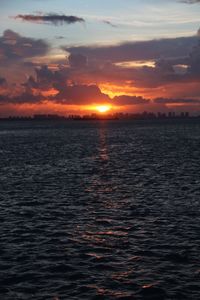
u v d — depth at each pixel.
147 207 31.83
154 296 16.64
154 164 61.12
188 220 27.56
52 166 61.16
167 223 26.94
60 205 33.03
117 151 87.06
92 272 19.03
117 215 29.42
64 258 20.83
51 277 18.53
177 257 20.66
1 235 24.75
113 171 54.31
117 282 17.94
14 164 64.31
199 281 17.89
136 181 45.19
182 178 46.53
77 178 48.28
